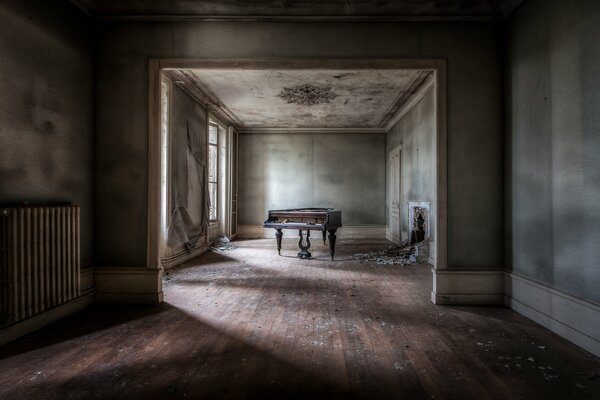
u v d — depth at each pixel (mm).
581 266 2596
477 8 3598
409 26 3664
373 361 2352
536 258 3135
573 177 2670
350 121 9070
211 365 2283
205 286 4367
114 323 3051
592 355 2449
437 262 3645
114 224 3664
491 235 3643
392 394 1951
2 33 2578
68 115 3301
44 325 2947
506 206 3605
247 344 2619
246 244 8430
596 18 2434
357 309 3471
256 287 4324
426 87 6098
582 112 2572
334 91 6535
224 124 8828
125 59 3684
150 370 2211
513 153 3480
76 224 3164
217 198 8641
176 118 5680
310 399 1901
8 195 2645
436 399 1903
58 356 2398
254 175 9977
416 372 2203
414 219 6879
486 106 3652
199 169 6895
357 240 9312
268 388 2008
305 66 3660
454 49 3658
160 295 3662
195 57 3672
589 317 2498
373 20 3664
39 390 1971
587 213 2533
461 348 2562
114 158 3672
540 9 3041
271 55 3670
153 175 3658
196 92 6473
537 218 3113
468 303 3619
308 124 9445
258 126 9672
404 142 7801
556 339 2729
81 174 3488
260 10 3643
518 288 3379
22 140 2771
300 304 3629
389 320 3156
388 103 7320
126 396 1918
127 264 3654
